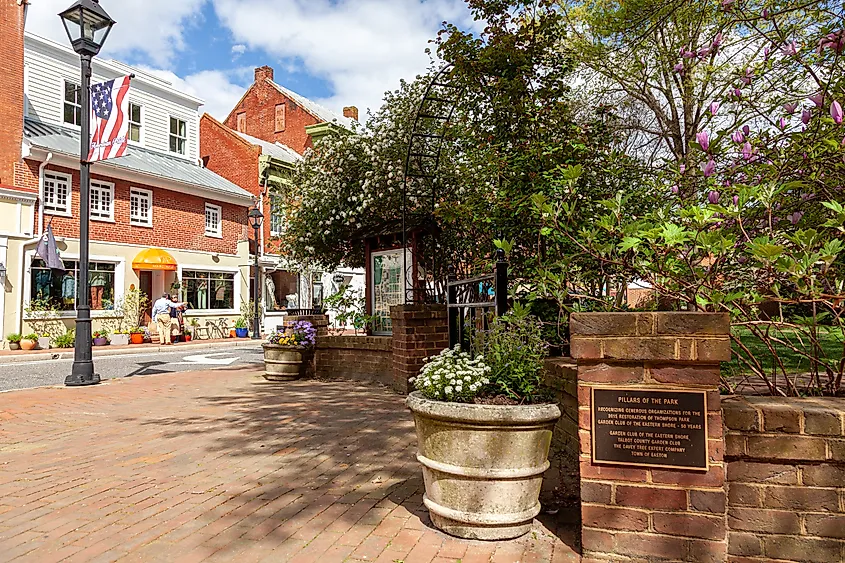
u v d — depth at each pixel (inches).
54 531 138.6
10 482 177.9
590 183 235.5
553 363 189.9
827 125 148.6
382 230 396.5
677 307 162.6
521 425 124.2
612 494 111.7
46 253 676.7
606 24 337.4
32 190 690.2
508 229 229.1
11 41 675.4
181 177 887.1
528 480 127.6
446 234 369.1
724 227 138.6
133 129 920.3
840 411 107.6
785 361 211.9
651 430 109.7
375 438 220.7
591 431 113.1
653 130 435.2
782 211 151.7
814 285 117.4
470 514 126.5
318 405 293.1
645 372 110.5
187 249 903.1
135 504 155.7
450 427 127.3
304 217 511.2
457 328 227.5
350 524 138.3
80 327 393.4
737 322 131.6
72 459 203.5
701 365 107.9
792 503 108.8
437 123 384.8
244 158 1067.3
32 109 764.6
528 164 228.1
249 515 145.6
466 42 269.4
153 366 536.7
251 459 196.9
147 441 227.5
